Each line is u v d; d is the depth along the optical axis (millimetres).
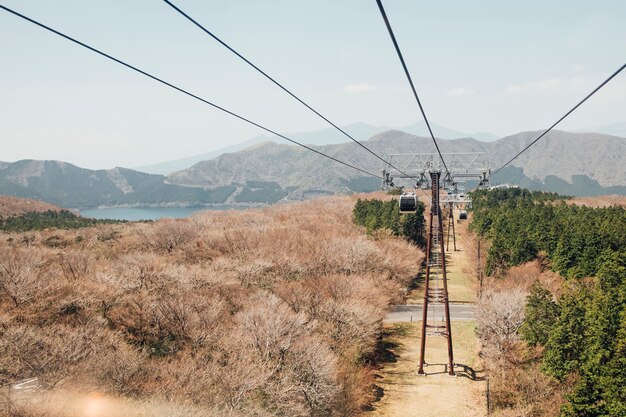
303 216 144250
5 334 38750
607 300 43781
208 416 32281
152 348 46750
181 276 66500
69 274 71500
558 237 82562
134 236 111938
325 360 41219
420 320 71000
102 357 37625
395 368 53969
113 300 55812
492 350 49594
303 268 76375
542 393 43000
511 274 75875
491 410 43438
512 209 129500
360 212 131375
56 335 40125
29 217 178000
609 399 35906
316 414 38812
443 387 48562
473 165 56562
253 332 44250
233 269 73688
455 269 106312
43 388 33625
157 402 32781
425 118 20781
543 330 47594
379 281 77375
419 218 117312
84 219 186000
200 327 48094
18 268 59062
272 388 37125
